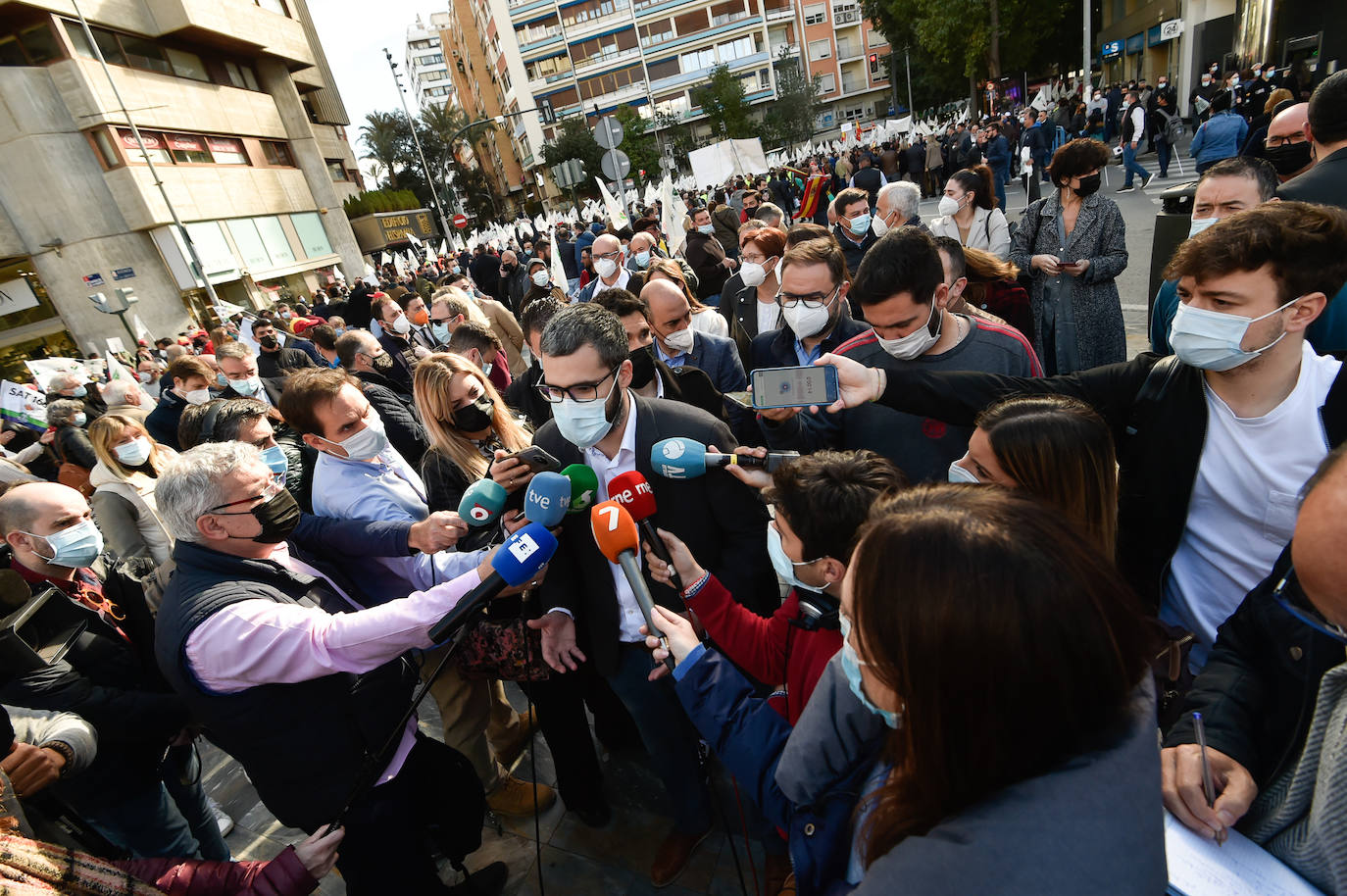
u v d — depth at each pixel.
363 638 1.45
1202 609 1.49
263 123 23.38
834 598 1.27
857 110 60.31
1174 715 1.21
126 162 17.52
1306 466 1.28
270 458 2.43
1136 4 25.36
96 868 1.25
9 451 6.03
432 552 1.84
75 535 1.99
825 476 1.18
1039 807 0.59
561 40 54.59
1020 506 0.66
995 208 3.85
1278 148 3.30
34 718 1.70
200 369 4.53
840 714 0.94
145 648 2.15
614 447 1.82
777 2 56.34
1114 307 3.28
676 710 1.88
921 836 0.66
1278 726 1.07
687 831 2.02
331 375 2.08
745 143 19.17
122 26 18.27
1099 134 16.94
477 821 1.90
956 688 0.61
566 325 1.61
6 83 16.03
